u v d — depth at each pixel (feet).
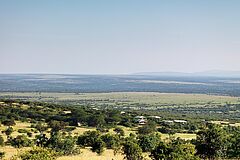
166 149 147.54
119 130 404.98
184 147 147.54
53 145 245.04
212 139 171.22
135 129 437.58
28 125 409.90
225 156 171.94
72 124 445.37
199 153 173.06
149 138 248.93
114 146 271.49
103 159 216.13
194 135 388.78
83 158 220.23
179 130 440.45
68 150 242.58
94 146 250.57
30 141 287.89
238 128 284.00
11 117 435.12
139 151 197.57
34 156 141.59
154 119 541.34
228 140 172.04
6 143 291.79
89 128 430.61
